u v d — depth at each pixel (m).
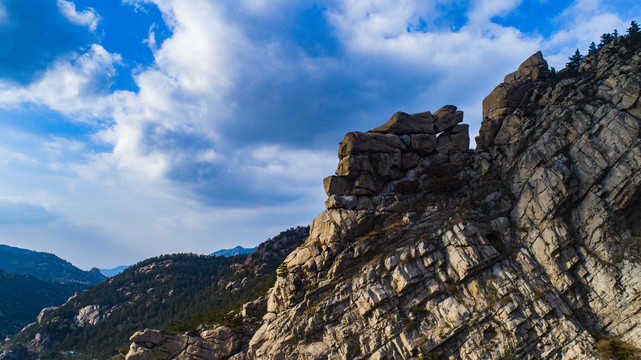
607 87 50.97
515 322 40.69
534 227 48.53
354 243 52.50
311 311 48.50
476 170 57.66
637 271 40.69
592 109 50.28
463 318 42.50
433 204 54.47
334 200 56.06
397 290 46.50
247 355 50.62
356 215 54.00
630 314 39.19
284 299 52.72
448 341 41.78
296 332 47.72
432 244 48.97
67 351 178.12
